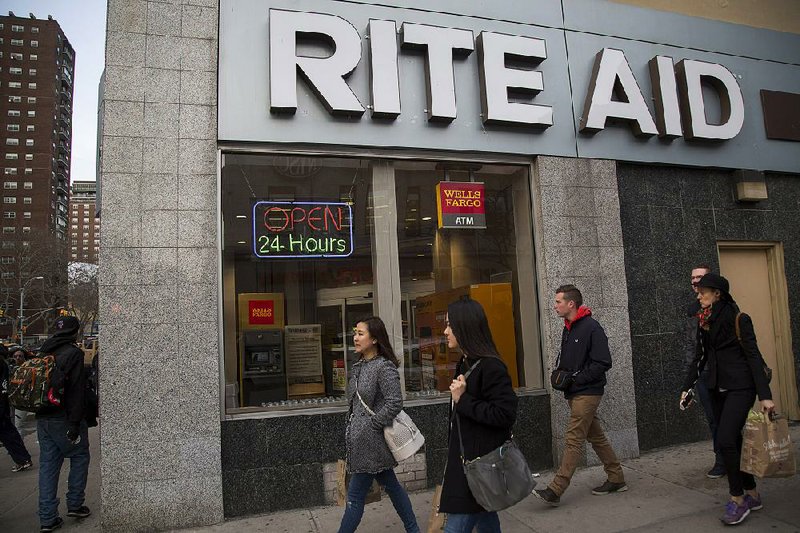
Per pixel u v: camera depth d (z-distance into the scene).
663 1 6.72
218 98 4.93
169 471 4.47
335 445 4.91
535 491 4.66
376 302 5.41
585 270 5.88
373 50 5.30
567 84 6.08
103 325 4.47
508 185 6.00
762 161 6.90
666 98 6.32
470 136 5.64
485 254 5.83
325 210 5.33
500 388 2.71
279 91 4.97
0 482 6.18
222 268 4.92
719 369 4.10
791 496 4.46
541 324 5.79
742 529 3.88
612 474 4.79
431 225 5.67
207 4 5.01
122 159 4.67
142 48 4.82
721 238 6.64
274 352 5.05
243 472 4.68
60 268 61.62
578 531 4.03
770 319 7.00
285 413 4.84
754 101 7.01
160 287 4.61
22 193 103.69
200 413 4.57
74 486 4.79
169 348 4.57
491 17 5.89
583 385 4.57
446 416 5.25
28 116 105.75
